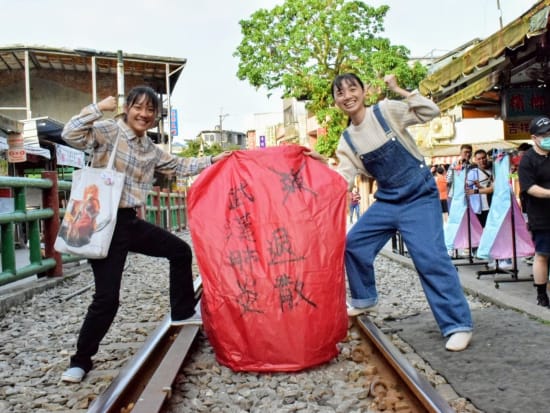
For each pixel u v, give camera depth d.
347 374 3.68
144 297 7.19
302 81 26.17
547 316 4.94
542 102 8.59
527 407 3.05
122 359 4.33
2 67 26.19
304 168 4.18
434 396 2.84
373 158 4.30
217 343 3.81
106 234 3.62
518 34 6.20
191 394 3.45
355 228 4.62
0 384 3.81
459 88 9.70
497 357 3.91
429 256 4.18
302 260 3.77
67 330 5.39
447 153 22.09
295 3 25.52
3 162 14.18
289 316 3.66
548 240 5.45
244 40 26.59
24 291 6.91
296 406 3.18
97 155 3.82
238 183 4.12
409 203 4.30
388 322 5.28
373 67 25.00
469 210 8.89
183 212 26.06
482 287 6.50
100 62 25.14
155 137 30.73
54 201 8.37
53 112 27.12
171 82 28.42
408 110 4.21
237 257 3.84
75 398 3.44
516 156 8.98
